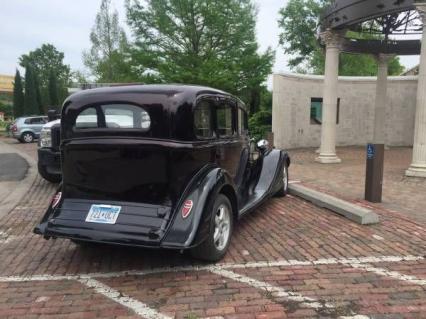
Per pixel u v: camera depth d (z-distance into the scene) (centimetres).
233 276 400
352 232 529
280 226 559
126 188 409
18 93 4184
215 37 2119
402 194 770
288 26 2997
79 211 420
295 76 1752
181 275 406
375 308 336
